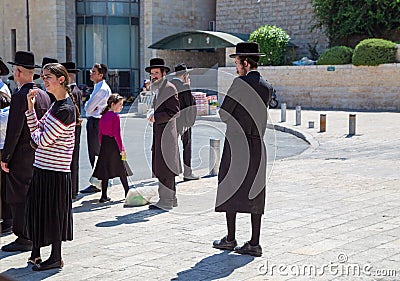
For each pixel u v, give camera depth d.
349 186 10.49
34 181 5.93
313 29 39.22
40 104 6.71
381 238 6.98
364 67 31.09
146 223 7.95
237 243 6.73
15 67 6.72
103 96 10.07
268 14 41.94
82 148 17.19
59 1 40.19
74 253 6.57
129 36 41.47
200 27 44.34
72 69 9.34
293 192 9.96
